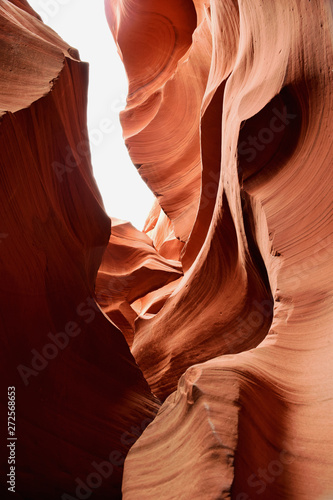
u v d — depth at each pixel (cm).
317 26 364
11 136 383
